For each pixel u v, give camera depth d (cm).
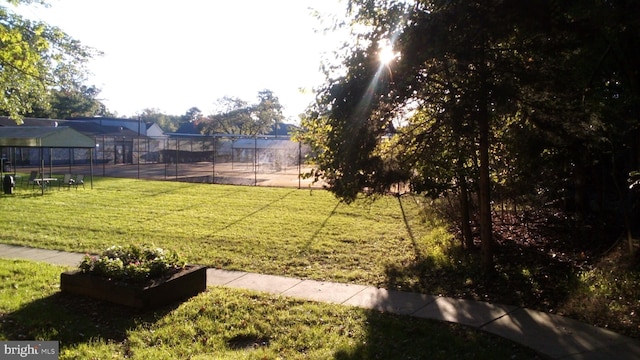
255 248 1050
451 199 1179
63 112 6750
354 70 720
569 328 565
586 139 729
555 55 687
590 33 613
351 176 759
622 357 484
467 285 748
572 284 707
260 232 1238
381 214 1552
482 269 802
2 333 542
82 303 653
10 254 990
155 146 6059
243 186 2623
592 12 548
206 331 571
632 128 810
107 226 1316
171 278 675
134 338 541
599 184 1144
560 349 506
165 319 602
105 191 2311
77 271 701
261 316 621
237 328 581
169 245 1079
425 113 818
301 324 593
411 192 988
